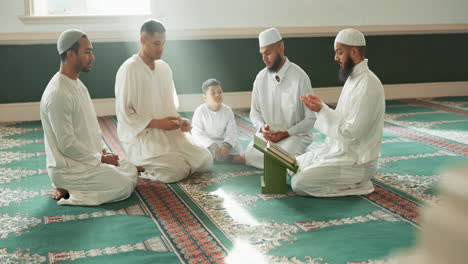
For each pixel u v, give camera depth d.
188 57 7.29
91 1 6.97
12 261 2.49
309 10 7.64
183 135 4.10
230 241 2.73
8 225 2.99
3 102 6.73
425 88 8.55
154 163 3.89
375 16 7.99
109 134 5.84
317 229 2.89
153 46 3.87
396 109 7.34
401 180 3.88
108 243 2.72
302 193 3.50
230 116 4.52
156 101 4.01
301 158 3.74
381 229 2.87
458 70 8.69
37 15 6.68
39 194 3.62
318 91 8.00
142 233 2.87
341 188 3.50
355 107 3.38
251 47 7.53
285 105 4.27
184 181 3.94
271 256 2.53
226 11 7.28
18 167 4.37
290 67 4.23
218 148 4.41
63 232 2.88
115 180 3.39
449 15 8.35
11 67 6.66
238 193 3.61
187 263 2.45
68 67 3.30
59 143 3.27
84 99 3.44
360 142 3.49
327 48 7.93
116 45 6.96
